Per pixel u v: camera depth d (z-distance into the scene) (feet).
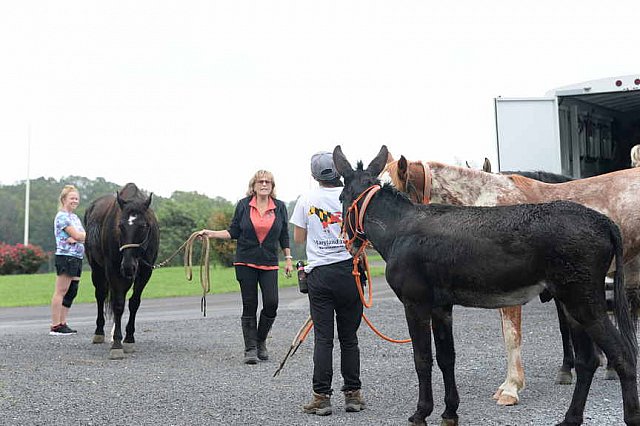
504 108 46.37
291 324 45.27
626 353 17.74
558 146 45.88
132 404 24.06
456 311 48.75
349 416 22.30
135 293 36.37
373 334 39.27
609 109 55.88
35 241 313.53
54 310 43.04
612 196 25.00
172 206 159.74
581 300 17.89
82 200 345.92
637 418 17.42
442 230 19.42
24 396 25.53
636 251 25.05
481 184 25.63
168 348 36.83
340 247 22.90
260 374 29.22
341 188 23.70
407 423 21.07
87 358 34.09
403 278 19.76
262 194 32.37
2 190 343.26
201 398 24.84
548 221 18.20
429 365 19.83
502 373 27.89
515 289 18.61
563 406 22.58
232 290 76.38
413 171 25.86
